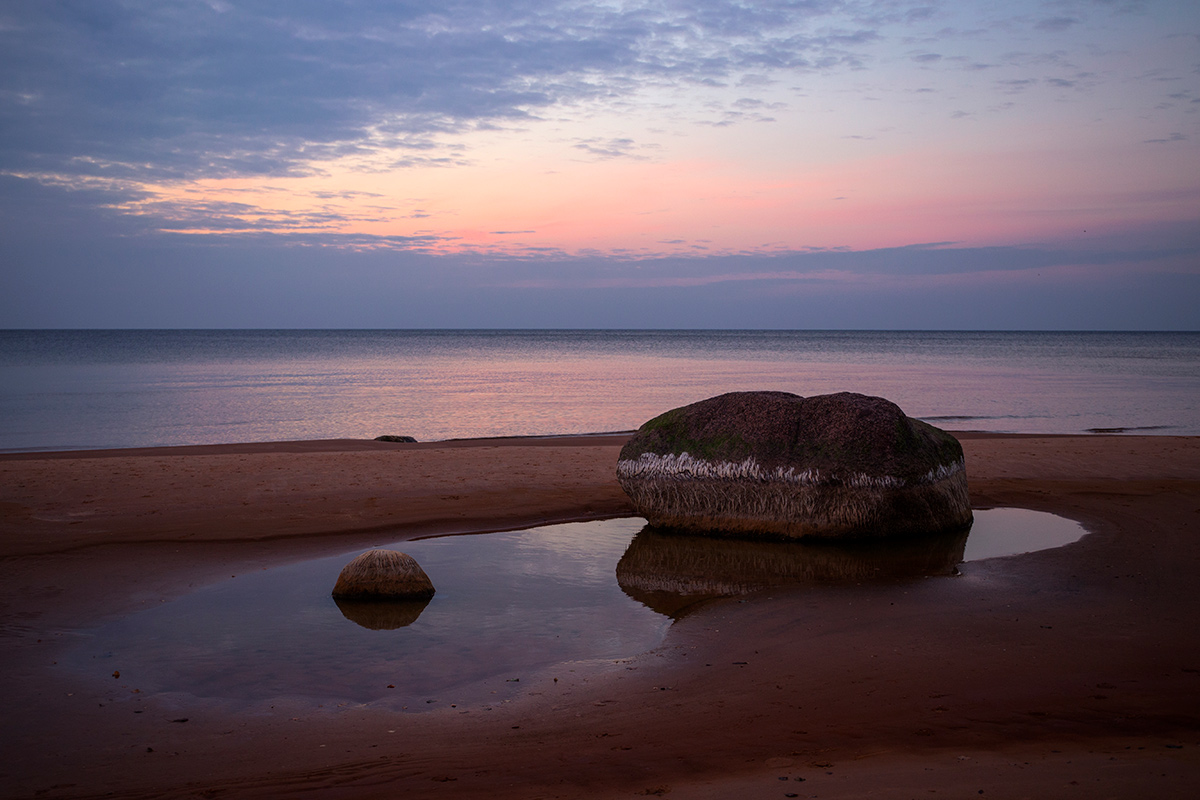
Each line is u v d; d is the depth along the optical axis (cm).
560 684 602
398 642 704
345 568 843
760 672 616
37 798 411
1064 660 614
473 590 872
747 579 908
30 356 7831
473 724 522
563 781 412
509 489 1389
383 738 498
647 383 4541
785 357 8238
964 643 666
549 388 4219
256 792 411
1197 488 1356
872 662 626
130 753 477
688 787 393
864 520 1050
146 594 838
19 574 898
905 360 7494
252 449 1894
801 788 377
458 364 6756
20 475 1438
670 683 599
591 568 962
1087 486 1390
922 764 409
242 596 839
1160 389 4084
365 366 6397
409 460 1653
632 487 1182
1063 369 5941
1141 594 801
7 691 586
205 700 572
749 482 1105
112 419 2869
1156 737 452
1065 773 379
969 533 1098
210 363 6688
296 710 554
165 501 1251
